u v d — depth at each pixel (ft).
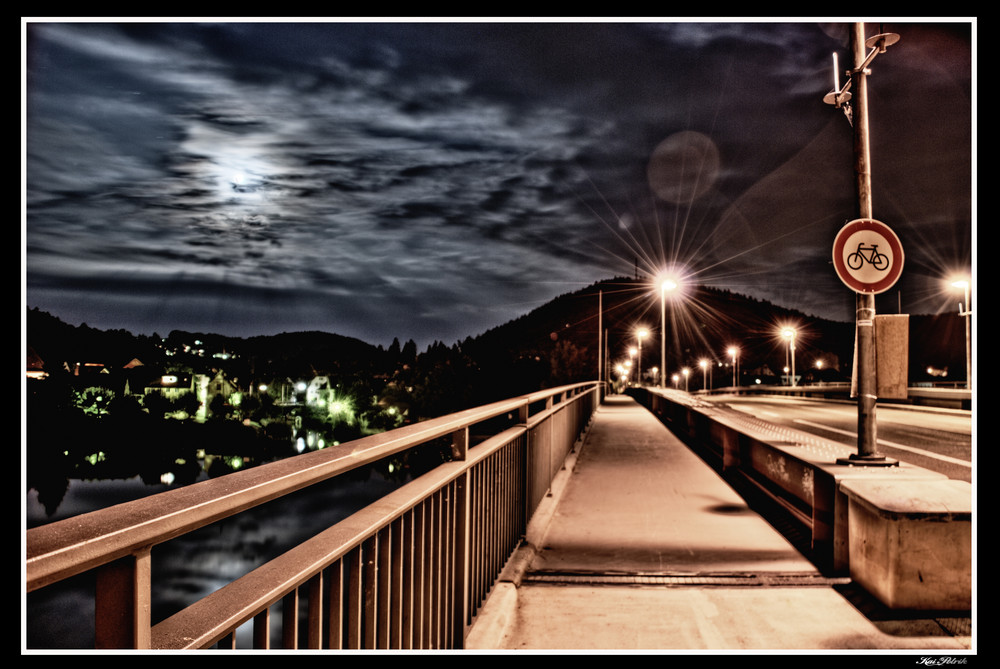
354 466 6.15
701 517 22.39
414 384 370.73
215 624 4.16
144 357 298.56
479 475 13.21
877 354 18.33
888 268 18.80
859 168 19.07
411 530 8.44
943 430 59.77
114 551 3.40
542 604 14.12
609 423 61.67
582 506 24.17
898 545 13.17
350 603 6.53
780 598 14.43
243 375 367.86
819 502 17.24
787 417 84.02
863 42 19.26
